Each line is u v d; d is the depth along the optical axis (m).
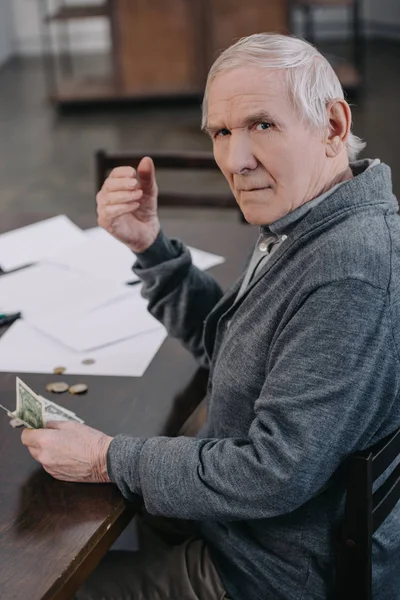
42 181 5.25
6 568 1.10
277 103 1.14
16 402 1.48
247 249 2.08
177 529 1.45
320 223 1.17
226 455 1.18
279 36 1.18
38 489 1.26
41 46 8.88
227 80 1.17
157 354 1.63
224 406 1.28
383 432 1.20
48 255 2.08
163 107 6.79
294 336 1.14
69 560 1.12
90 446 1.25
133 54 6.66
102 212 1.50
